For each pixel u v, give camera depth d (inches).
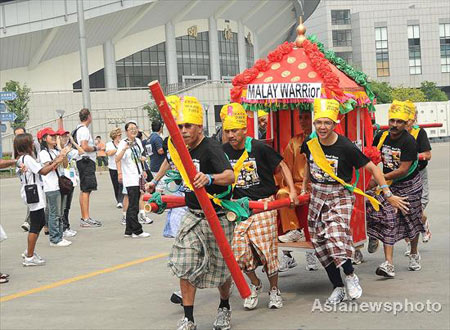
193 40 2425.0
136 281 331.0
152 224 536.4
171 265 228.4
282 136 325.1
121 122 2062.0
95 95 2108.8
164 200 243.4
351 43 4382.4
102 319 263.0
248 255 257.1
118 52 2288.4
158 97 197.0
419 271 325.4
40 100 2052.2
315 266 336.2
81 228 531.5
